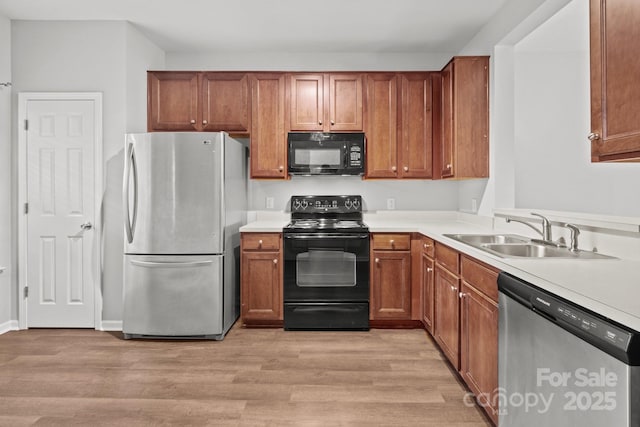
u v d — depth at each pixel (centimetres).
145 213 321
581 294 118
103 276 347
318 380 252
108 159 344
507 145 320
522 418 150
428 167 376
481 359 204
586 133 321
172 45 394
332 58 409
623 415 97
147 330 323
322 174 374
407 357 289
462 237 274
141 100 368
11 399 228
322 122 377
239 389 241
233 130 377
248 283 351
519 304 153
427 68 407
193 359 286
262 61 410
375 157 377
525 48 317
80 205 346
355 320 348
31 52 344
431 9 316
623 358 97
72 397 231
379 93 376
